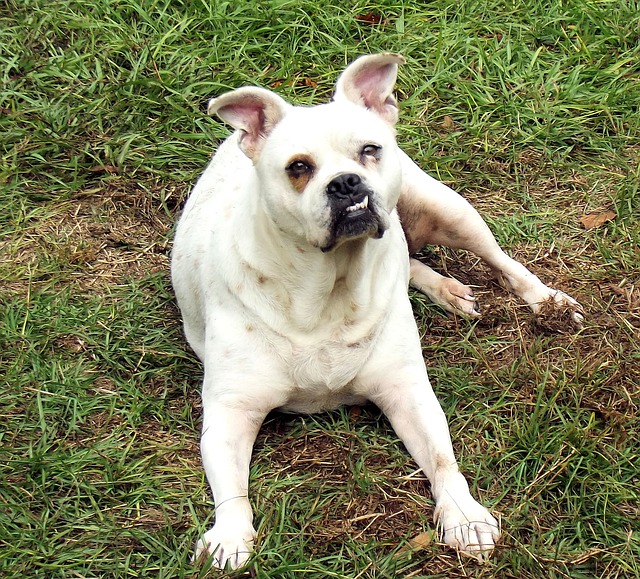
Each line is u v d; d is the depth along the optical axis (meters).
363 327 2.09
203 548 1.94
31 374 2.22
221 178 2.29
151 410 2.18
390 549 1.95
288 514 2.00
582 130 2.73
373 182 2.00
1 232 2.55
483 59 2.84
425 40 2.87
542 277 2.44
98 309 2.36
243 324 2.08
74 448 2.12
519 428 2.10
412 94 2.80
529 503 2.01
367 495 2.03
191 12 2.91
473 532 1.94
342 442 2.11
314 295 2.05
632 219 2.54
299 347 2.08
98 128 2.72
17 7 2.92
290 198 2.01
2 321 2.32
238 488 2.00
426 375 2.14
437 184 2.40
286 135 2.02
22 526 2.00
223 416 2.07
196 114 2.72
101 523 2.00
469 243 2.41
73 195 2.64
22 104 2.76
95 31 2.85
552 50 2.90
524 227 2.54
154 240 2.55
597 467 2.04
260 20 2.87
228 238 2.12
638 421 2.11
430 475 2.04
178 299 2.30
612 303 2.36
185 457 2.10
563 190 2.64
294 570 1.91
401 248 2.21
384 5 2.95
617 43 2.89
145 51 2.80
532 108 2.76
